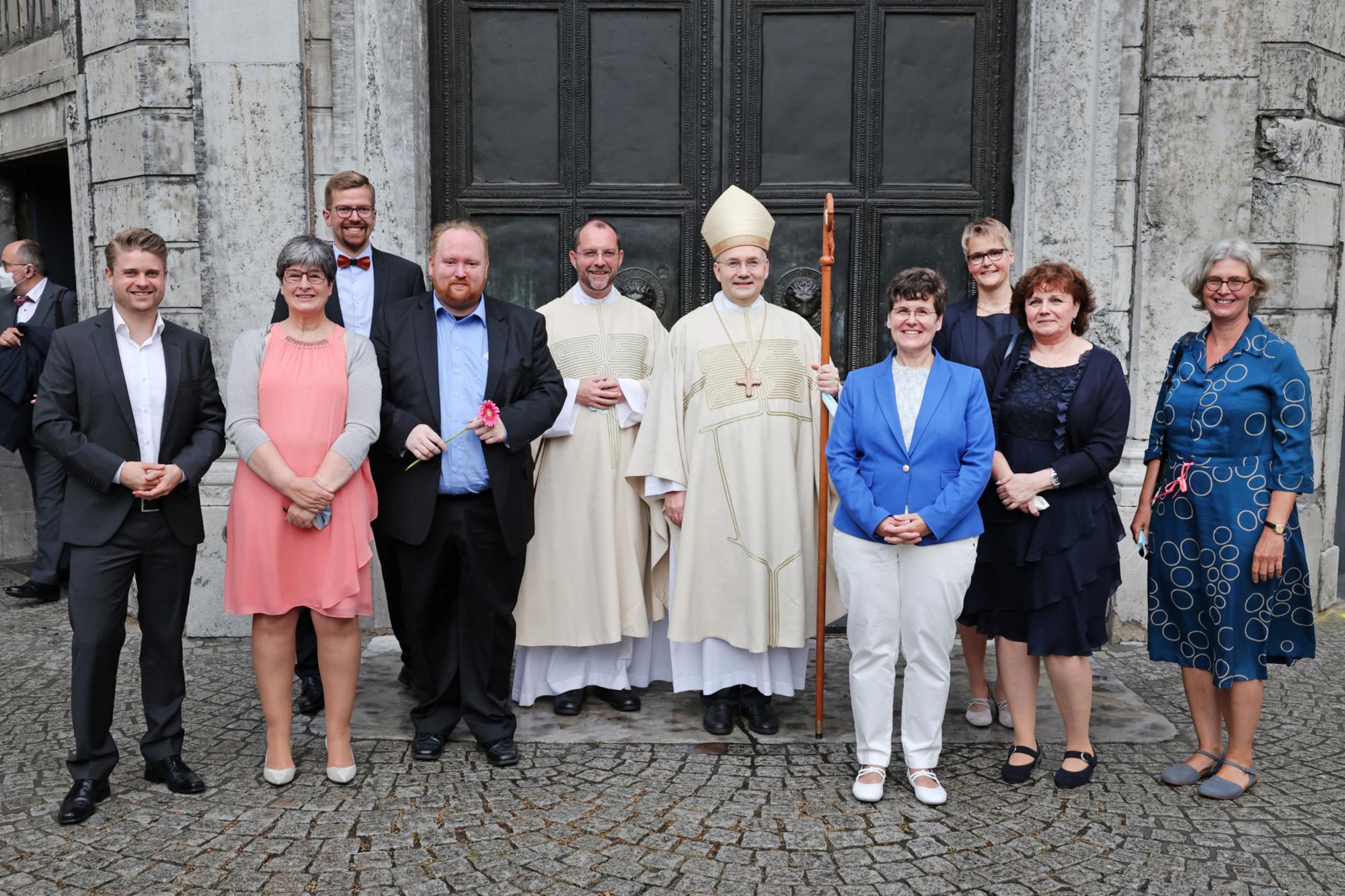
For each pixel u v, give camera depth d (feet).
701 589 12.73
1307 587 10.98
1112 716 13.20
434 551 11.62
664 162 17.20
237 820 10.40
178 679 11.14
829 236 12.31
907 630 10.83
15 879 9.32
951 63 17.01
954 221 17.24
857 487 10.73
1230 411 10.81
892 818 10.50
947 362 11.03
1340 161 17.79
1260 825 10.34
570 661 13.39
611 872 9.47
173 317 16.60
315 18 16.12
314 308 10.86
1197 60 15.72
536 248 17.31
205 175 16.01
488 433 11.31
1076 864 9.59
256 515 10.73
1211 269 10.86
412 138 16.30
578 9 16.93
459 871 9.46
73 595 10.46
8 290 20.31
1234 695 10.96
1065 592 10.92
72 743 12.35
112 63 16.76
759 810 10.68
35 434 10.37
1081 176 16.12
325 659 11.11
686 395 12.91
